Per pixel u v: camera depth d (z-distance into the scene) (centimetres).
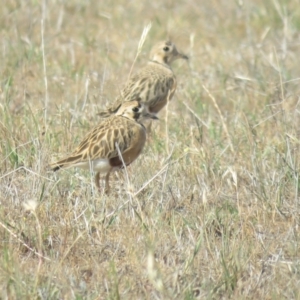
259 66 3525
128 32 4034
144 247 2067
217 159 2573
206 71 3531
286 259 2086
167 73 3097
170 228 2184
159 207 2269
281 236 2195
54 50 3725
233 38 4028
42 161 2414
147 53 3725
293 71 3512
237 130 2831
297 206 2331
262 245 2122
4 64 3406
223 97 3231
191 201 2364
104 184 2522
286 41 3775
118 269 2012
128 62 3656
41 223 2194
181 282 1925
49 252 2097
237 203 2275
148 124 2803
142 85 2984
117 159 2400
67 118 2806
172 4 4447
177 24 4181
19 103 3094
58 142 2669
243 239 2123
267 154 2628
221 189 2425
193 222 2209
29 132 2639
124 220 2211
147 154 2658
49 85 3269
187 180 2466
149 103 2973
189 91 3244
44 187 2312
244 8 4325
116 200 2342
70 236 2139
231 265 1969
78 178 2423
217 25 4197
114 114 2573
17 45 3600
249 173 2439
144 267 1970
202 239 2053
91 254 2083
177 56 3159
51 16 4125
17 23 3922
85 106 2930
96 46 3806
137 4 4391
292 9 4272
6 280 1884
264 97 3184
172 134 2820
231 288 1922
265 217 2280
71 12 4231
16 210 2244
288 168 2469
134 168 2531
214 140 2764
